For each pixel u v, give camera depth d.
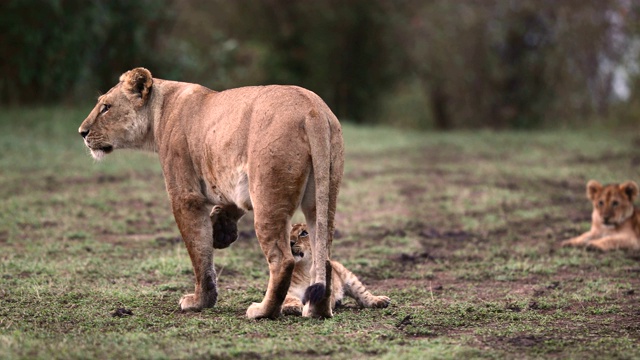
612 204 26.16
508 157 46.69
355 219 29.61
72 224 27.17
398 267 23.05
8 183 33.56
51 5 50.16
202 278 17.23
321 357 13.65
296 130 15.36
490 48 71.00
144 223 28.08
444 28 71.38
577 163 42.91
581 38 68.06
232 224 18.00
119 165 39.06
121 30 56.38
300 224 18.25
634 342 14.90
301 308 17.02
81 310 17.08
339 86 73.81
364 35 72.25
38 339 14.33
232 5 72.44
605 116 68.25
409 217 29.91
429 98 77.81
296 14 72.12
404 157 46.91
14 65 52.88
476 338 15.10
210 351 13.66
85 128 18.75
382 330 15.45
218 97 17.03
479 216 30.25
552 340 14.90
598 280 20.88
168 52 60.38
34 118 49.34
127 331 15.29
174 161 17.31
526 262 23.11
